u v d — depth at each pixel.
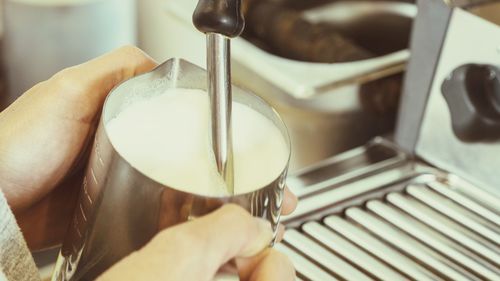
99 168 0.43
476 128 0.68
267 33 0.96
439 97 0.69
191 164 0.45
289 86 0.76
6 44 0.96
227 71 0.44
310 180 0.70
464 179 0.70
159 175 0.44
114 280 0.41
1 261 0.47
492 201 0.68
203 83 0.48
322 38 0.90
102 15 0.94
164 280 0.41
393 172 0.70
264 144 0.46
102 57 0.53
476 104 0.68
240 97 0.48
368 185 0.69
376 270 0.60
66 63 0.95
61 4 0.91
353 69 0.78
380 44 1.00
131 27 0.99
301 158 0.78
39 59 0.95
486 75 0.67
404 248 0.62
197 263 0.41
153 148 0.46
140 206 0.42
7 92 0.99
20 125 0.53
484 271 0.61
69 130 0.54
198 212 0.41
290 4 1.01
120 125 0.46
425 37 0.69
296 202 0.55
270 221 0.44
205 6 0.43
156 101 0.48
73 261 0.46
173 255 0.41
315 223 0.65
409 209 0.66
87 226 0.45
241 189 0.45
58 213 0.59
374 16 1.00
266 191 0.43
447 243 0.63
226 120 0.44
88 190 0.45
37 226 0.59
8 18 0.93
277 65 0.79
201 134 0.47
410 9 0.98
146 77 0.47
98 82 0.53
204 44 0.88
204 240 0.41
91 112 0.54
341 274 0.60
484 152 0.68
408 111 0.72
